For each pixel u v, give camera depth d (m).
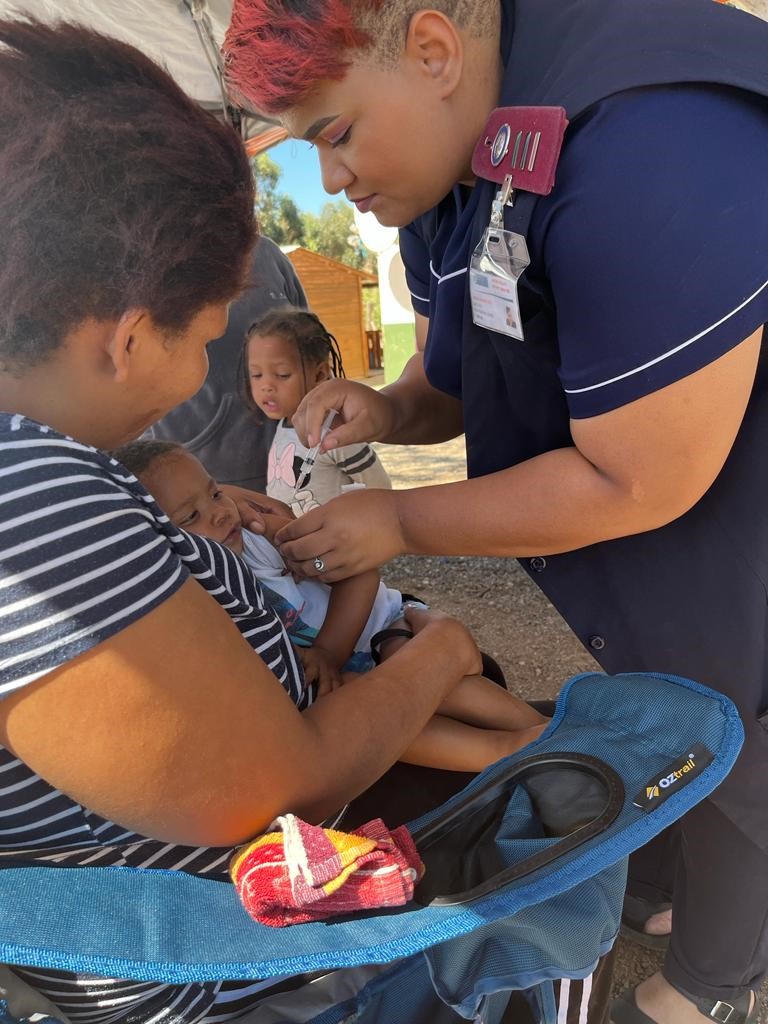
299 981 1.03
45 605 0.71
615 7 1.08
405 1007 1.00
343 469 2.83
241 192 0.88
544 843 0.90
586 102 1.00
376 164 1.12
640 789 0.88
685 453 1.07
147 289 0.82
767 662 1.33
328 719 0.96
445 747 1.46
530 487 1.20
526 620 3.97
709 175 0.97
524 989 1.02
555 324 1.17
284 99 1.05
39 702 0.72
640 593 1.34
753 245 0.98
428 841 0.97
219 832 0.84
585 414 1.09
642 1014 1.66
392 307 12.09
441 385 1.48
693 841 1.47
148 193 0.79
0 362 0.84
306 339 2.99
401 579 4.64
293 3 0.98
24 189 0.75
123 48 0.82
